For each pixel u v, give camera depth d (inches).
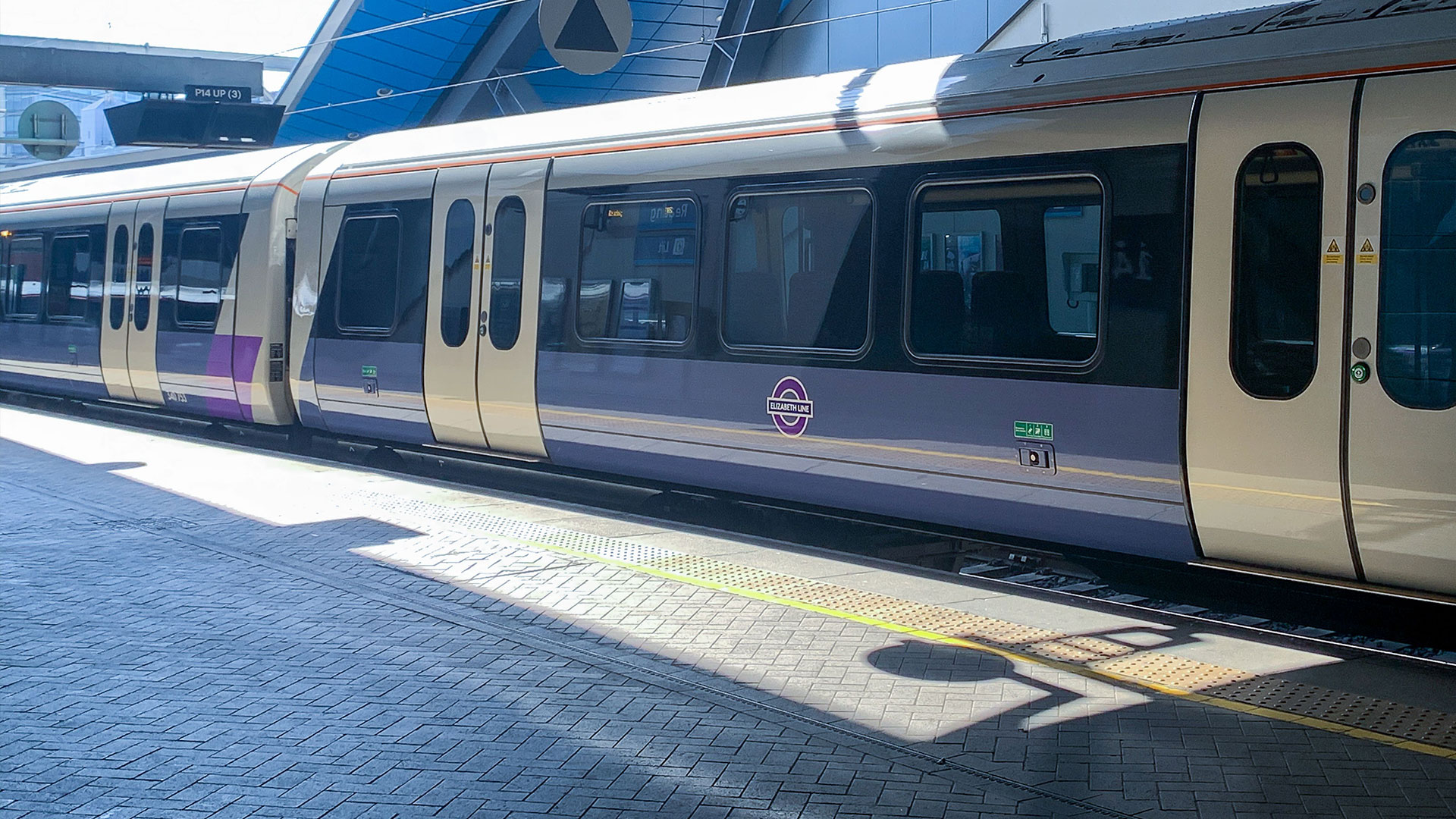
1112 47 283.3
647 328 369.4
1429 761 188.1
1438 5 238.4
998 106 294.0
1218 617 277.7
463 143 434.0
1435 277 233.1
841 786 178.9
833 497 331.0
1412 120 235.6
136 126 782.5
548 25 357.1
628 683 224.2
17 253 693.3
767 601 280.7
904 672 230.5
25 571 303.6
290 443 533.0
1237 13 272.2
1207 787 178.5
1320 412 245.9
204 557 319.9
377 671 230.5
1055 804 173.0
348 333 470.0
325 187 485.1
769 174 338.6
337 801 173.8
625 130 380.5
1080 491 281.0
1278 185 251.0
